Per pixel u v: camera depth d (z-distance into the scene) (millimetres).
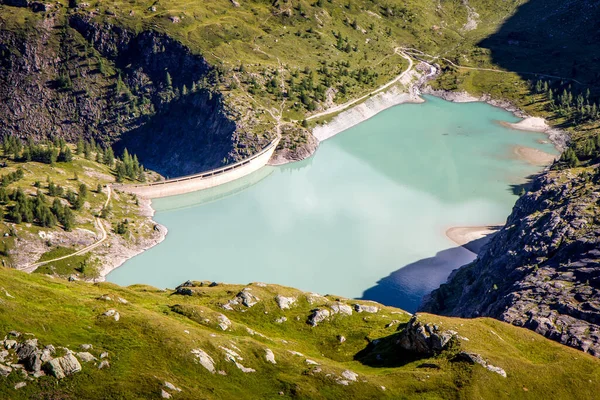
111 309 130375
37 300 130000
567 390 130250
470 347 135500
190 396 112250
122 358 117062
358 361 143250
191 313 144625
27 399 104438
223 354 125562
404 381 127812
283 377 125125
